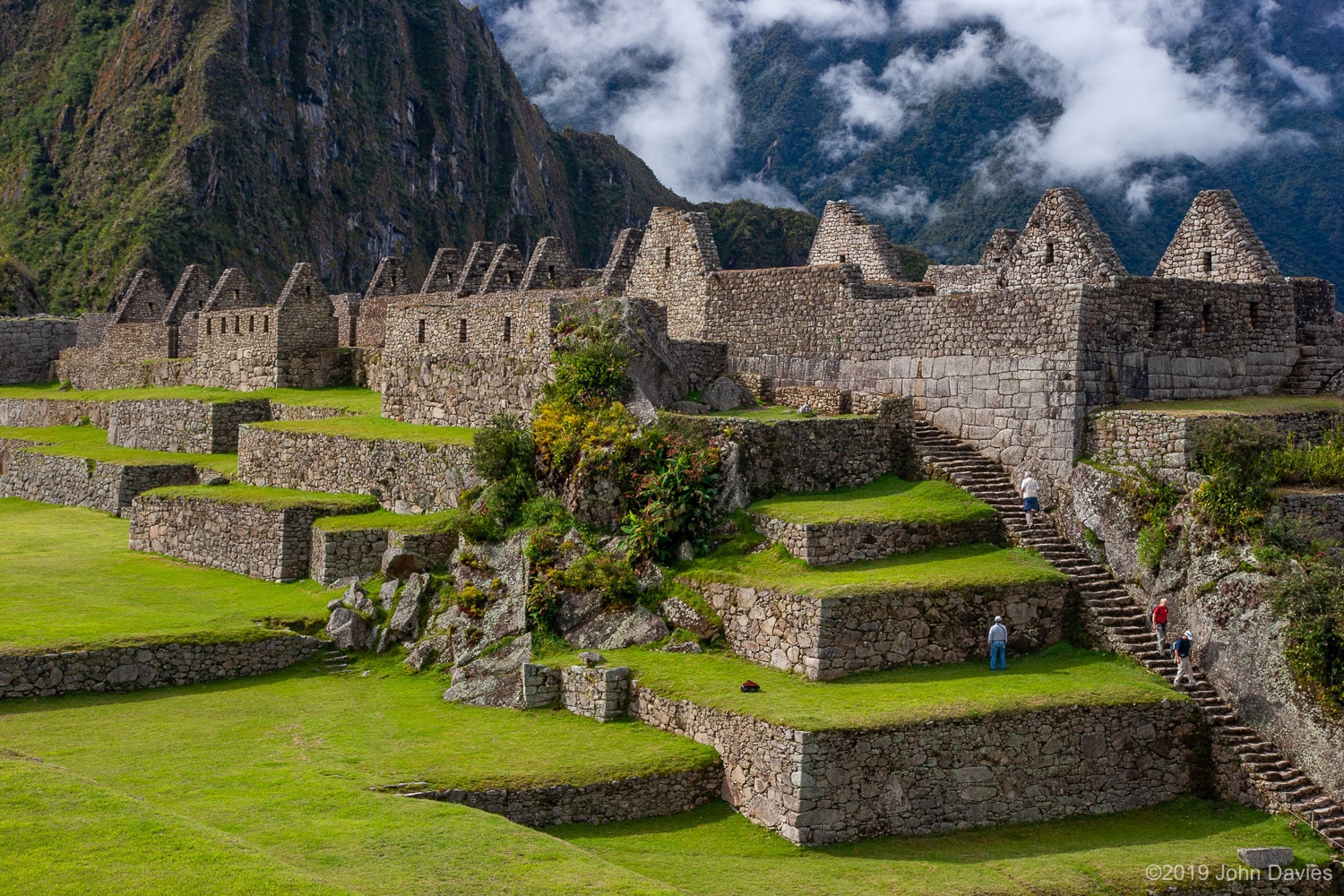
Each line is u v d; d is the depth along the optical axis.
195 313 80.19
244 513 45.38
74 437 72.19
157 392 72.38
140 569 46.34
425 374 50.59
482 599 37.59
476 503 40.62
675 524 37.00
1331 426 39.16
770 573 35.22
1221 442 35.19
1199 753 31.94
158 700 34.41
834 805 28.20
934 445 41.16
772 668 33.38
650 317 43.94
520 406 45.66
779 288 46.97
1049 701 30.67
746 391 45.34
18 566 46.59
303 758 29.64
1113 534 36.53
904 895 25.64
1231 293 41.38
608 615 35.94
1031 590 34.84
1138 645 34.25
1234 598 32.94
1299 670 31.00
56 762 28.84
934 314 42.22
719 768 29.94
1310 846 29.20
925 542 37.22
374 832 25.02
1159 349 39.91
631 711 32.91
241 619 38.50
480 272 64.00
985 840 28.98
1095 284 39.69
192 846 22.64
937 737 29.23
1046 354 39.00
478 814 26.44
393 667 37.62
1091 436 38.03
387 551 41.03
